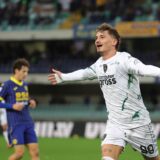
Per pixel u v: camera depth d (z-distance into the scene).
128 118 22.17
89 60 102.44
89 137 72.94
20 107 31.47
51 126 75.69
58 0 109.56
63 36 101.81
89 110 80.94
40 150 54.69
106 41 22.28
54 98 101.00
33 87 106.19
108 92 22.50
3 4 111.88
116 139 22.11
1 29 107.56
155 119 70.69
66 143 63.72
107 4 104.19
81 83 100.44
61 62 103.62
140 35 96.12
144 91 100.31
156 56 99.00
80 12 105.12
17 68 33.09
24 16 108.25
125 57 21.94
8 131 32.06
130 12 100.31
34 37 103.81
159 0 103.50
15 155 31.39
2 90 32.84
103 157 21.98
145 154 23.00
